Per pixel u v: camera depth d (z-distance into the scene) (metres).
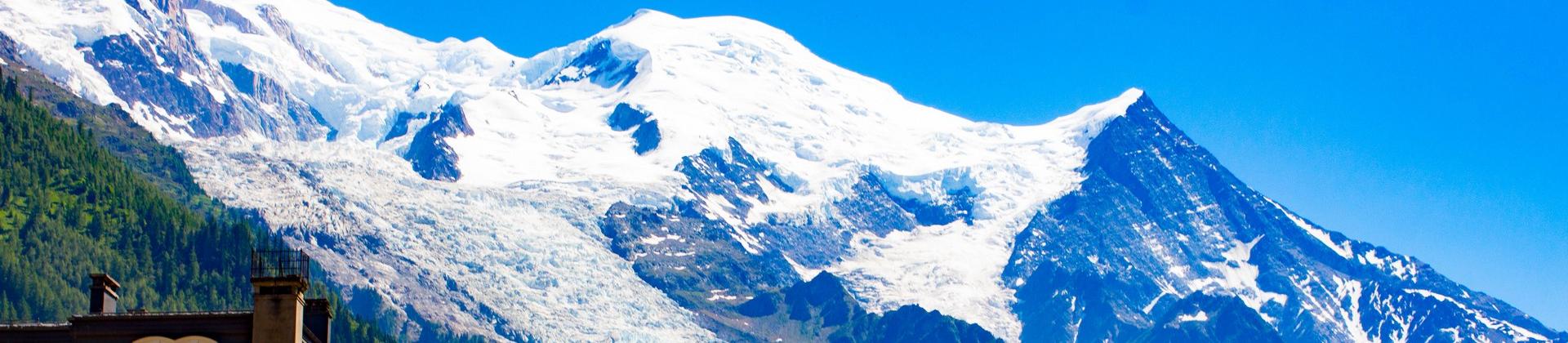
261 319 120.44
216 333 121.38
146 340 121.31
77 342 121.44
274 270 124.19
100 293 135.25
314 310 132.25
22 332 121.50
